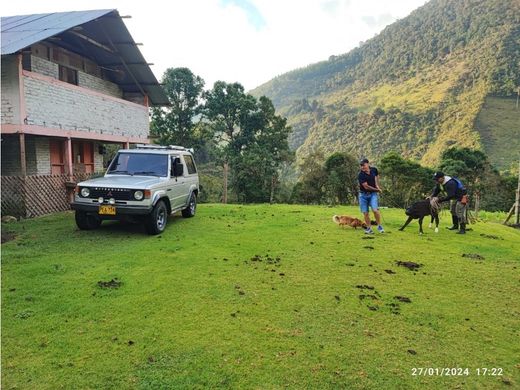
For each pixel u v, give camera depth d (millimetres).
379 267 6402
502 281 5855
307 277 5797
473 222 11992
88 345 3707
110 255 6688
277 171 45156
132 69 18547
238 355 3576
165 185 8859
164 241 7852
